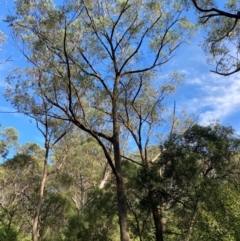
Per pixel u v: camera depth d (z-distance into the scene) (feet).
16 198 73.31
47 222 62.39
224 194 39.86
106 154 42.63
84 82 44.62
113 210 50.44
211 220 40.29
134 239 50.49
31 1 41.06
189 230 40.96
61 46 42.57
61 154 77.77
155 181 41.11
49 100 43.11
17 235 65.26
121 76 49.16
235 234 39.47
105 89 47.75
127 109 53.11
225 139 41.24
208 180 38.58
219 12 30.66
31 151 75.20
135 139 51.08
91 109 50.62
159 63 48.44
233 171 41.75
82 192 84.33
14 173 73.20
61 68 44.96
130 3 45.70
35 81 48.67
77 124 42.01
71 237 50.98
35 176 72.33
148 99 53.72
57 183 70.23
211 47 38.58
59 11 40.81
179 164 39.73
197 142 41.75
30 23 42.01
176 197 40.37
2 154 71.05
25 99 47.83
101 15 45.27
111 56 46.96
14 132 72.08
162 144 43.19
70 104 41.37
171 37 47.57
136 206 45.11
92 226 50.93
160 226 42.75
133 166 47.47
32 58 45.44
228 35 37.24
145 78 52.75
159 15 45.93
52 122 63.82
